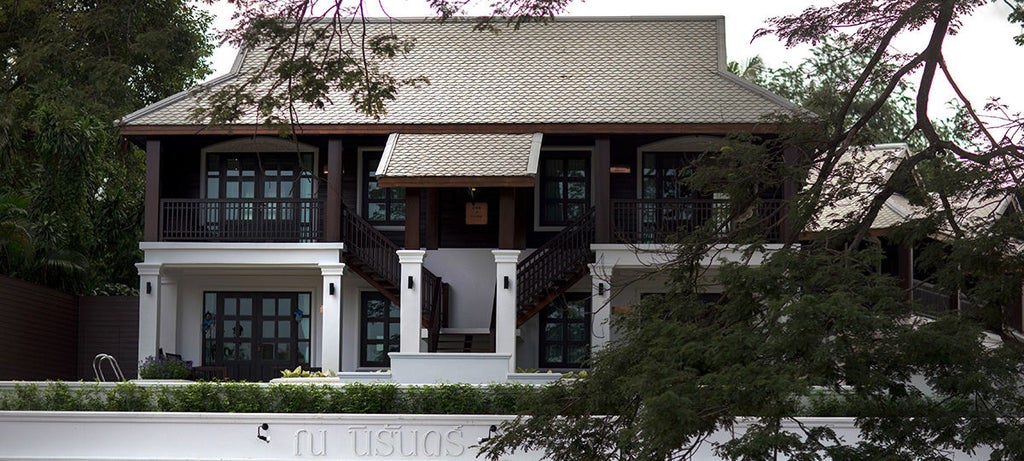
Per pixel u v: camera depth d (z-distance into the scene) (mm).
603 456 14250
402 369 23891
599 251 26125
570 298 28531
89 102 19141
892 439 12680
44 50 18188
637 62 29625
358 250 26734
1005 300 12766
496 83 28953
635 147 28391
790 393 11695
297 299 28828
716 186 15641
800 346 11906
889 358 12102
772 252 14289
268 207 27438
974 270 12938
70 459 21234
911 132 14867
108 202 32062
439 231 28422
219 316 28766
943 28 14578
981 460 19562
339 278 26500
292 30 15148
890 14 15500
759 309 13258
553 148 28750
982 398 12469
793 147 16031
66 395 22391
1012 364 12281
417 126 27344
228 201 26938
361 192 28812
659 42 30344
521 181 25828
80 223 29797
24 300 25828
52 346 27188
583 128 26969
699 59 29688
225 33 15281
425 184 25812
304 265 26750
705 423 12383
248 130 26922
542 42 30453
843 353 11891
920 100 14672
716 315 14180
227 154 28766
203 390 22391
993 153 13336
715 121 26750
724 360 12414
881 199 14250
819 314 11836
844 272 12797
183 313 28578
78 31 18672
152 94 35188
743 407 11977
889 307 12367
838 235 14227
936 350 11930
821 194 14805
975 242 12625
